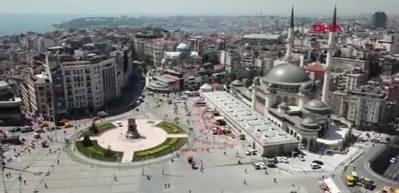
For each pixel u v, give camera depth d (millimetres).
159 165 178375
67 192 150500
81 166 176500
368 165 179750
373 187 156125
